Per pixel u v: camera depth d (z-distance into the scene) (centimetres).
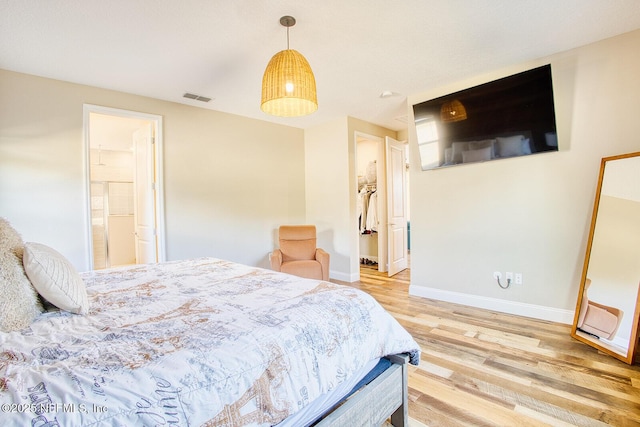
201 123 376
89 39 223
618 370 192
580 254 257
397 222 490
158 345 93
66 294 120
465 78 310
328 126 456
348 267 436
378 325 137
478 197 311
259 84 308
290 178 471
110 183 605
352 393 129
